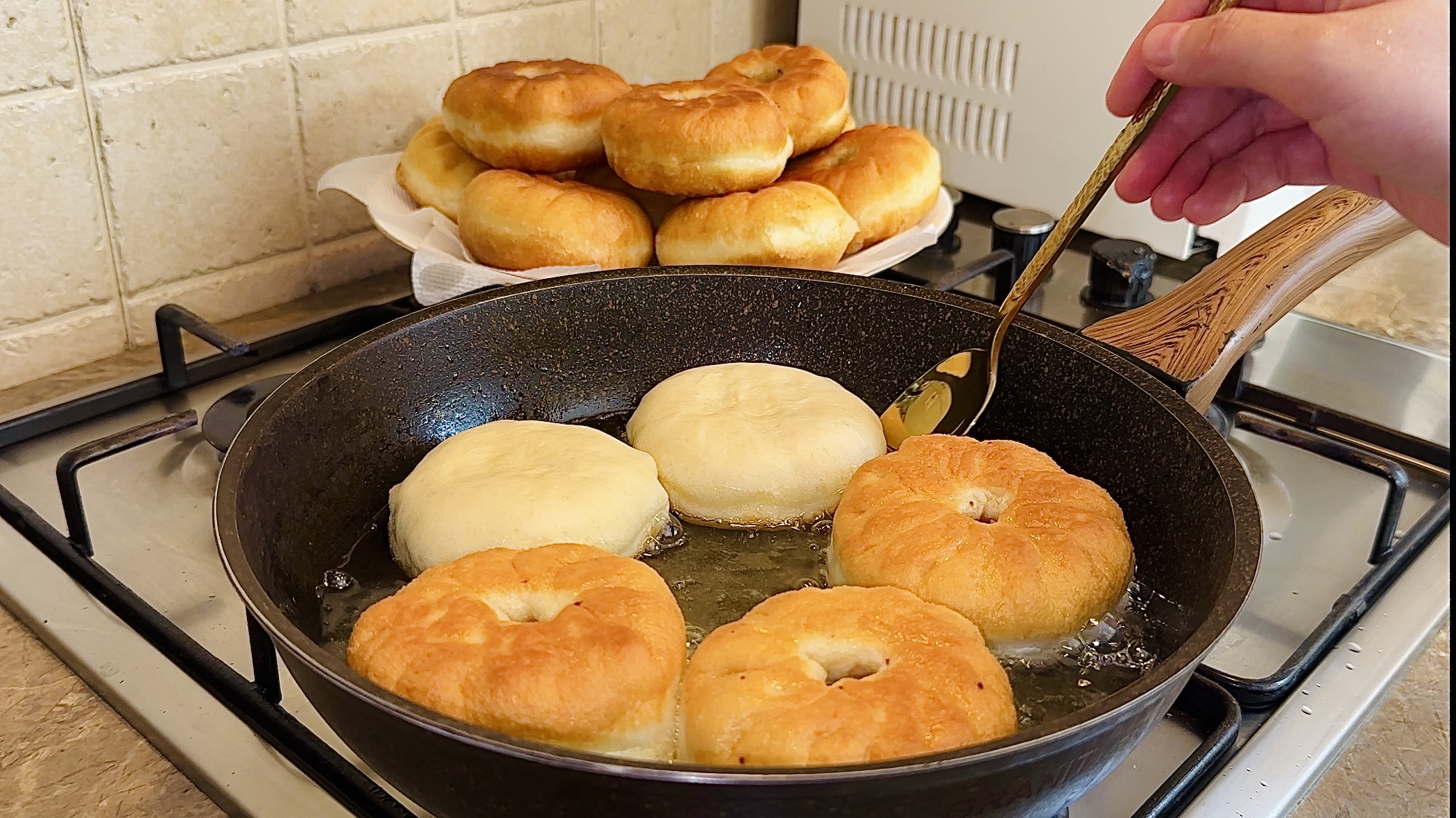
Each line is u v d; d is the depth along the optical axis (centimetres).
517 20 67
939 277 64
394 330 46
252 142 59
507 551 39
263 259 61
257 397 53
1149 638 39
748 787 27
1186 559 39
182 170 57
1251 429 48
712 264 53
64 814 35
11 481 49
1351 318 65
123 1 52
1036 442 47
